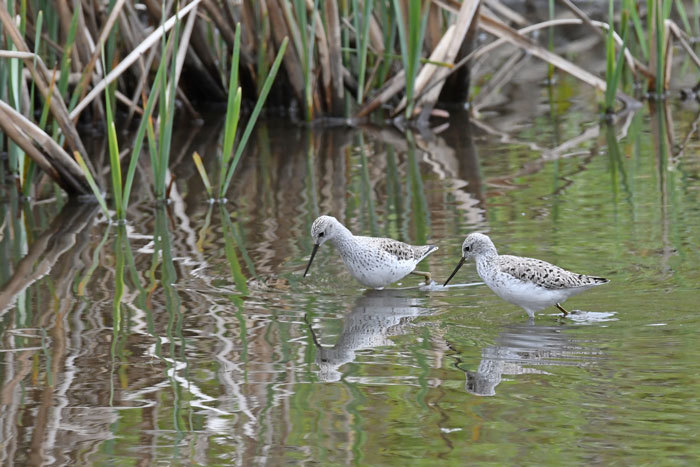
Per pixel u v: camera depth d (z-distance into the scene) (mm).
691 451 7664
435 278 12773
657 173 17234
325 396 8953
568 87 26062
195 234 14914
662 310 10898
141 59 21547
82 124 23250
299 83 23250
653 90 24297
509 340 10305
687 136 20078
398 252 12500
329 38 22797
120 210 15648
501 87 26406
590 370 9336
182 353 10109
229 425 8422
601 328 10516
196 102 25562
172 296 12023
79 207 16875
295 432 8250
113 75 17016
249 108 25156
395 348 10180
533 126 22031
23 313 11445
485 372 9406
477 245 11492
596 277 10953
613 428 8102
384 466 7613
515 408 8562
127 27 22016
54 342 10477
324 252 13930
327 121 23578
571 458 7617
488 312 11344
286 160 19906
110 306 11672
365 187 17406
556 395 8797
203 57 24469
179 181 18531
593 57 27797
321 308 11625
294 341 10445
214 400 8930
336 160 19719
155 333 10727
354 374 9461
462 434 8094
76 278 12828
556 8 30297
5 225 15750
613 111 22609
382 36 24219
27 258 13820
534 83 26641
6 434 8352
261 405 8805
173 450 8000
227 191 17625
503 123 22516
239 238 14633
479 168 18406
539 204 15617
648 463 7496
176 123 24047
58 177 17203
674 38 29734
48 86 16844
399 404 8727
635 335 10211
